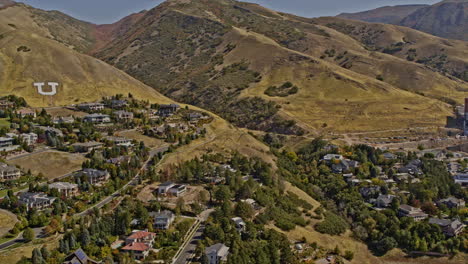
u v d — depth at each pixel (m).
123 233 121.12
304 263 126.00
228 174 160.25
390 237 152.38
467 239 154.38
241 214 137.62
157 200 141.62
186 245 120.25
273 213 147.50
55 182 145.50
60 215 128.12
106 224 119.88
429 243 152.38
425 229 155.50
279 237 131.88
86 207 134.50
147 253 113.75
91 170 156.12
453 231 155.12
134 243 114.56
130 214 128.38
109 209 133.50
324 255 136.25
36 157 166.38
